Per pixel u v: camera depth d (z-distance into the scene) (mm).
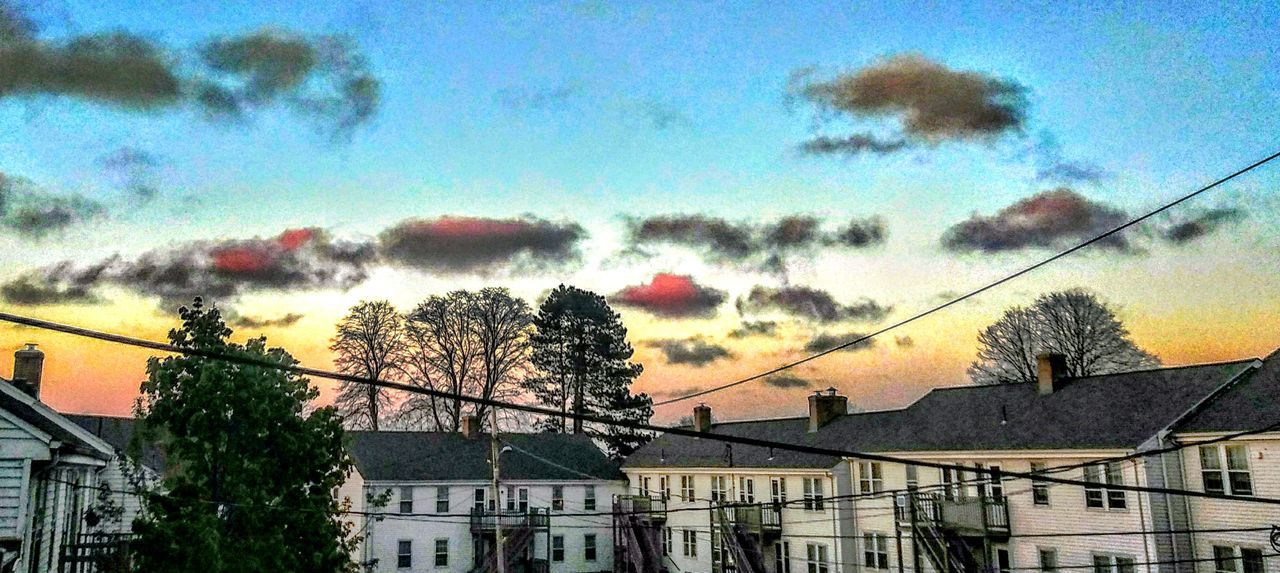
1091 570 34531
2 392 25406
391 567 55031
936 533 38250
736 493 53250
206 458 20969
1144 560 32594
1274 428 29969
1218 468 31938
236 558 20141
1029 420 39188
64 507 25906
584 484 62500
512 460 61281
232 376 21344
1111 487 14570
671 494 58531
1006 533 37438
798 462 48594
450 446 61031
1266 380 33031
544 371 80312
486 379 72375
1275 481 30188
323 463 22156
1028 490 37438
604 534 61938
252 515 20906
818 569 46656
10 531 19906
